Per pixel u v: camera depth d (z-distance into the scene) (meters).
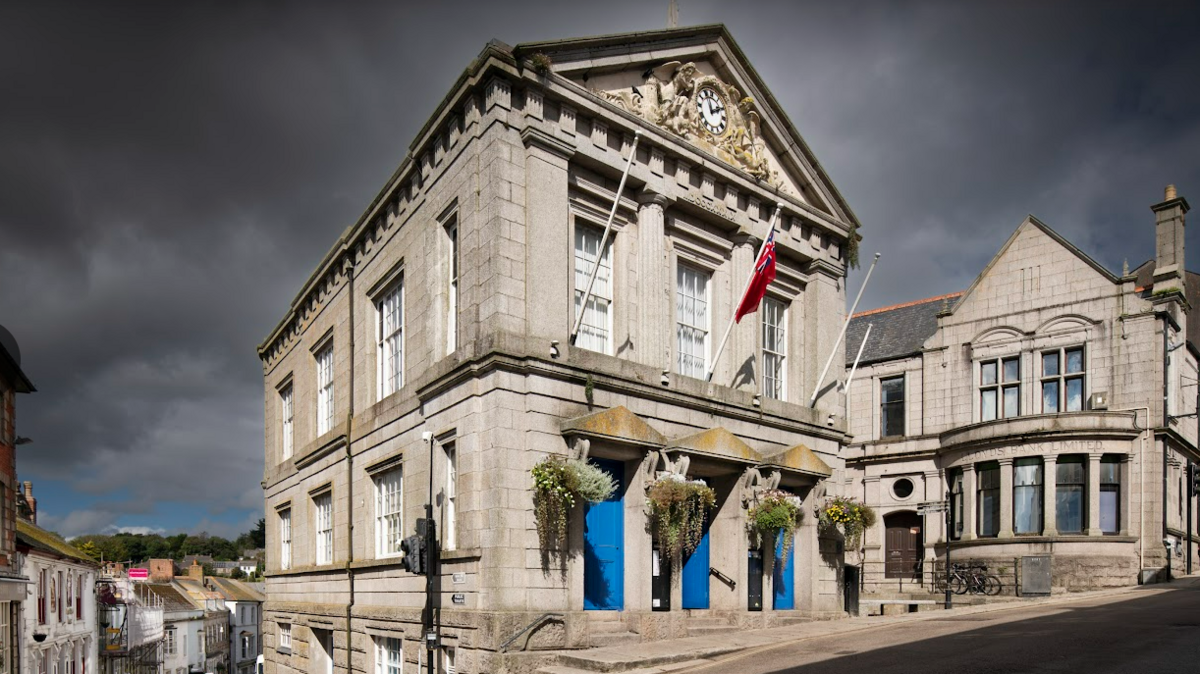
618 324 15.75
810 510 18.06
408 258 17.14
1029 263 29.70
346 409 20.28
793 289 19.78
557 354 13.97
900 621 16.08
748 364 17.67
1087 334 27.95
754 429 17.48
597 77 15.77
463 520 13.74
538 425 13.55
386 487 17.83
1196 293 35.25
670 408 15.74
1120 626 12.91
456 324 15.19
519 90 14.40
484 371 13.62
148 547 136.12
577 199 15.26
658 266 16.06
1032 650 10.89
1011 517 27.06
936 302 34.34
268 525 27.09
